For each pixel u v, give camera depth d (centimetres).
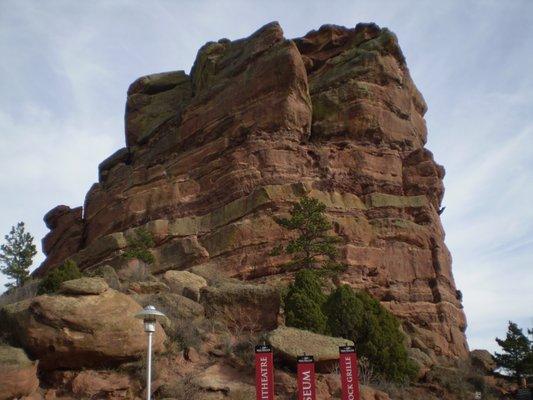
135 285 3020
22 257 4931
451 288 4266
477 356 3791
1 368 2114
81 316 2284
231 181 4341
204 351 2556
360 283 3912
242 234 4034
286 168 4341
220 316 2859
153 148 5153
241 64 4912
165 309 2784
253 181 4297
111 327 2306
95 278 2431
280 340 2494
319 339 2520
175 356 2464
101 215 5009
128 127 5600
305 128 4569
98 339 2281
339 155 4509
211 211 4384
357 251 4019
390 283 4012
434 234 4344
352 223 4144
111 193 5062
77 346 2261
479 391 3100
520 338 3612
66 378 2278
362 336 2856
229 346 2581
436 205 4612
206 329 2723
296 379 2381
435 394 2880
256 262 3925
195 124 4903
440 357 3597
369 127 4609
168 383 2281
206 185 4525
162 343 2448
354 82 4719
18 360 2181
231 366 2488
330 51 5106
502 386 3309
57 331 2264
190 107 5012
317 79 4916
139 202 4700
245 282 3738
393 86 4844
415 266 4134
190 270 3625
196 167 4675
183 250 4138
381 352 2798
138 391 2278
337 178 4409
